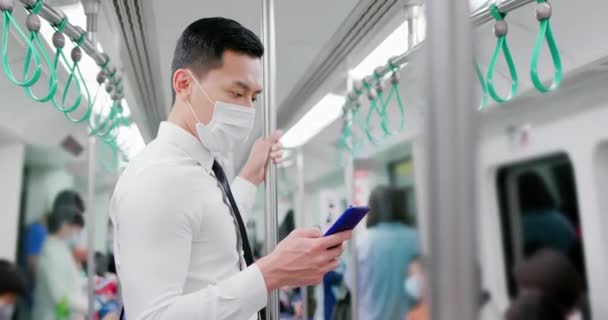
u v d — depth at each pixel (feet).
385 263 10.39
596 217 7.77
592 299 7.93
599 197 7.67
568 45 6.70
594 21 6.16
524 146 8.93
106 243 13.79
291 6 6.55
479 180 1.15
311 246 3.17
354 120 9.57
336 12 6.76
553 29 6.68
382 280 10.25
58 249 12.35
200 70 3.66
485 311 1.15
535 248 8.78
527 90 7.88
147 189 3.11
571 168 8.20
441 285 1.17
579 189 8.05
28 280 11.85
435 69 1.20
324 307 10.52
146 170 3.22
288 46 7.89
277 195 4.49
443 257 1.17
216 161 3.96
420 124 1.23
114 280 13.44
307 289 11.26
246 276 3.14
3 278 10.82
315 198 15.52
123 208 3.12
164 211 3.08
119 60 7.38
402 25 5.93
